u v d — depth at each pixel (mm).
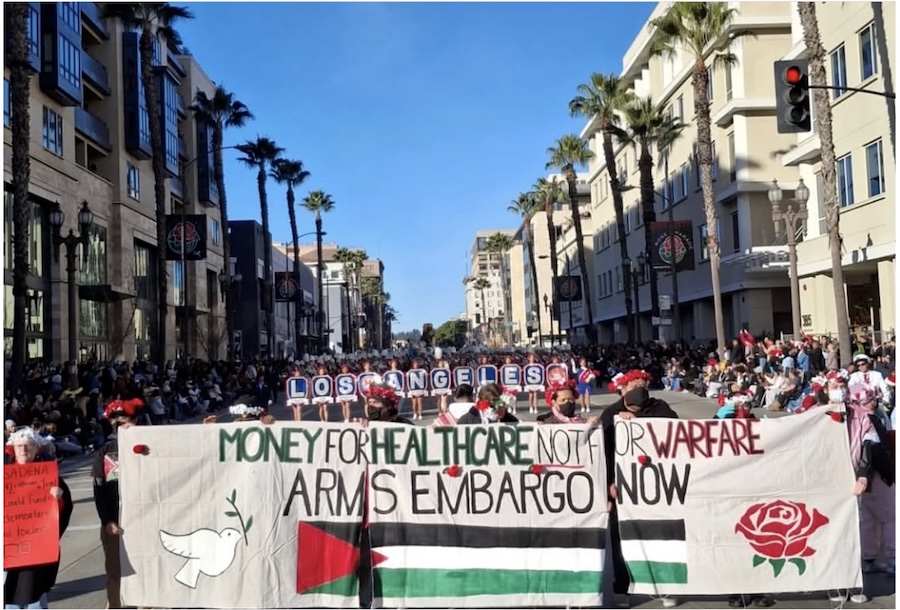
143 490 6547
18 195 22891
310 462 6625
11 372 22391
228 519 6547
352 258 123562
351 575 6539
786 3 41250
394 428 6664
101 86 44781
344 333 124812
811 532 6602
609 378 37188
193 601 6477
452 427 6668
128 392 22797
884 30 25750
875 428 7234
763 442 6664
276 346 88312
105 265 44094
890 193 25562
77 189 39844
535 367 25938
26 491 6047
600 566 6527
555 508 6590
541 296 110312
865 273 30922
